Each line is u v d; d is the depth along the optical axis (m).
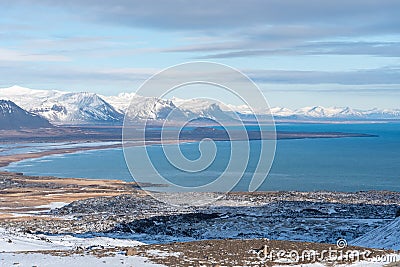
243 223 61.62
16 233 43.59
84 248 34.66
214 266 26.06
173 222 61.59
